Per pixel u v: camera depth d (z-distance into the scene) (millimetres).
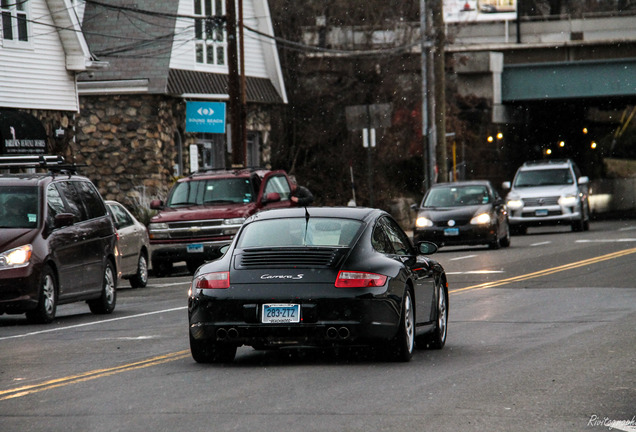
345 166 104062
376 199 100250
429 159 83438
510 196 80688
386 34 111062
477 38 121250
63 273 33469
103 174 79500
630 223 94000
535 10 129000
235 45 64750
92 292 35281
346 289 21203
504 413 16641
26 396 19031
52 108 68188
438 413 16641
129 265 46656
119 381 20547
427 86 83938
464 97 111000
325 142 105500
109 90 78438
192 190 55875
